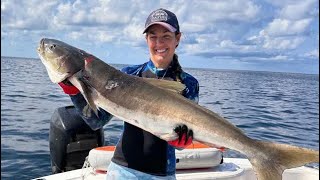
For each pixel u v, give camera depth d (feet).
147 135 3.62
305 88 53.57
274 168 3.24
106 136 10.40
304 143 12.04
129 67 3.94
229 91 33.68
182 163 5.30
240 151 3.34
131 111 3.44
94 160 5.17
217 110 18.74
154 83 3.49
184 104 3.40
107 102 3.46
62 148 6.10
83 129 6.15
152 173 3.61
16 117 13.43
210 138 3.36
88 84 3.43
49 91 24.14
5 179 7.18
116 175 3.66
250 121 15.75
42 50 3.53
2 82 29.35
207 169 5.49
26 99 19.12
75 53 3.48
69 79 3.47
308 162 3.17
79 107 3.53
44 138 10.34
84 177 5.15
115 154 3.74
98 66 3.47
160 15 3.72
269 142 3.31
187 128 3.34
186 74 3.90
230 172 5.42
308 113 20.44
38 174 7.52
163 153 3.63
